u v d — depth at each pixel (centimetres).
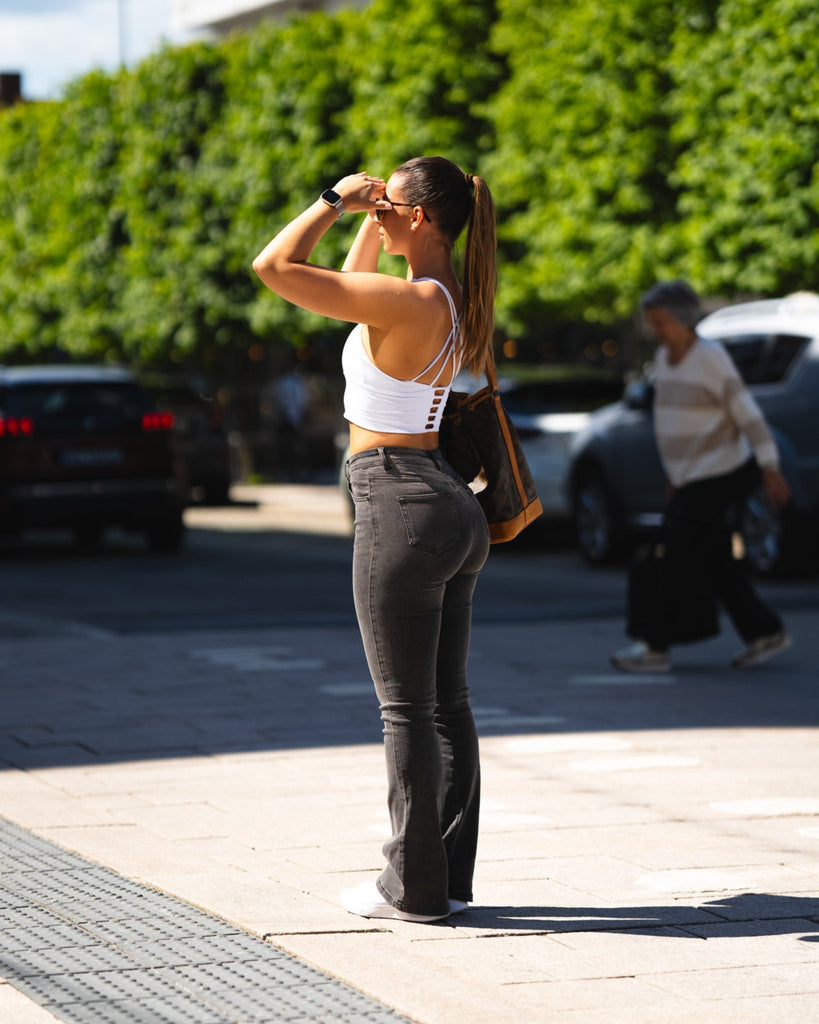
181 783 1238
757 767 1281
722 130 3141
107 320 5550
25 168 5909
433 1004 740
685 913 888
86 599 2638
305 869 982
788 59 2983
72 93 5631
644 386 2995
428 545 829
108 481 3397
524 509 880
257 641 2062
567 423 3372
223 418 5100
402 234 849
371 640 850
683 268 3222
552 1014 730
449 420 865
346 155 4556
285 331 4919
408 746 855
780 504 1716
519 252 3875
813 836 1062
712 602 1778
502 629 2170
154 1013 731
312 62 4609
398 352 826
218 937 847
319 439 6144
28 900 919
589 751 1347
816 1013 736
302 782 1236
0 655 1944
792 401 2666
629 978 781
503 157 3681
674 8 3256
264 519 4547
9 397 3381
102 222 5519
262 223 4794
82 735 1433
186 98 5144
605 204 3409
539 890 934
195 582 2891
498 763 1301
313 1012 734
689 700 1595
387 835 1069
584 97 3381
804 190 2989
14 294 5991
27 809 1154
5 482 3344
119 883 955
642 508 2983
